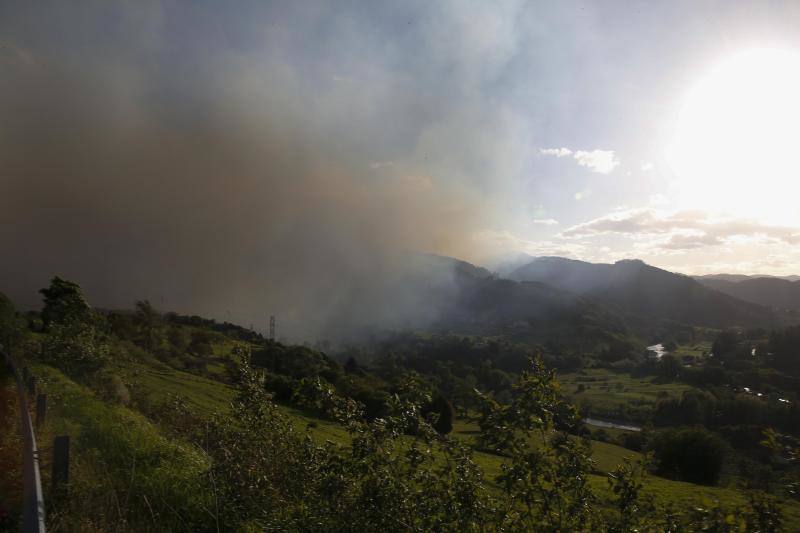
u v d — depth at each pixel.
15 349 23.77
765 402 55.28
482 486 6.09
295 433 8.09
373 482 6.38
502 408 6.07
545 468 5.87
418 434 6.49
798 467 5.80
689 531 5.60
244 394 9.27
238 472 7.86
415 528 5.99
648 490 6.02
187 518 7.05
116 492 7.23
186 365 60.09
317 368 60.91
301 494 7.30
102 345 23.36
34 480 4.79
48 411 12.52
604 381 112.00
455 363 113.44
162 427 13.09
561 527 5.64
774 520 5.45
